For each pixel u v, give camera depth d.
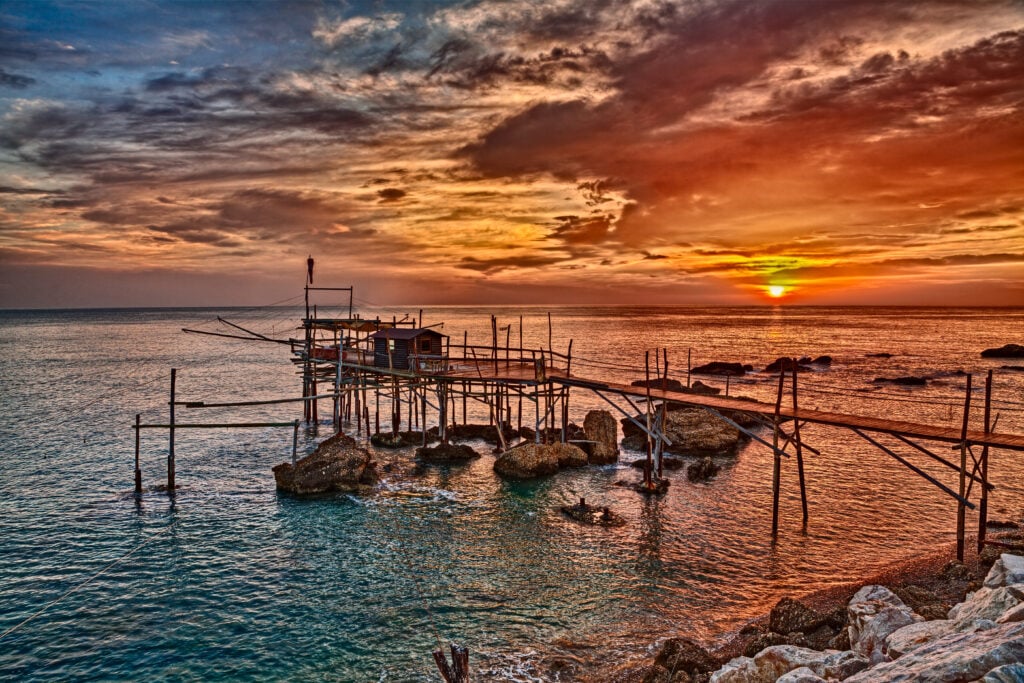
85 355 121.50
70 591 26.50
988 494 37.56
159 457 46.28
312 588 26.73
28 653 22.28
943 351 126.12
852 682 12.55
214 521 33.94
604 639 22.77
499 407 50.03
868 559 28.84
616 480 40.91
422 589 26.59
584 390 78.38
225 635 23.33
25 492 38.38
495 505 36.28
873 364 104.06
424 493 38.25
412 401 59.69
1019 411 62.38
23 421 58.28
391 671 21.14
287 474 38.88
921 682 11.13
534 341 154.12
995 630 12.80
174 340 163.25
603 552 29.94
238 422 60.00
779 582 26.78
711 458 46.12
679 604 25.11
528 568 28.36
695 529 32.62
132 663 21.72
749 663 16.52
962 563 26.11
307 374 59.34
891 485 39.50
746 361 111.00
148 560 29.33
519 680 20.38
